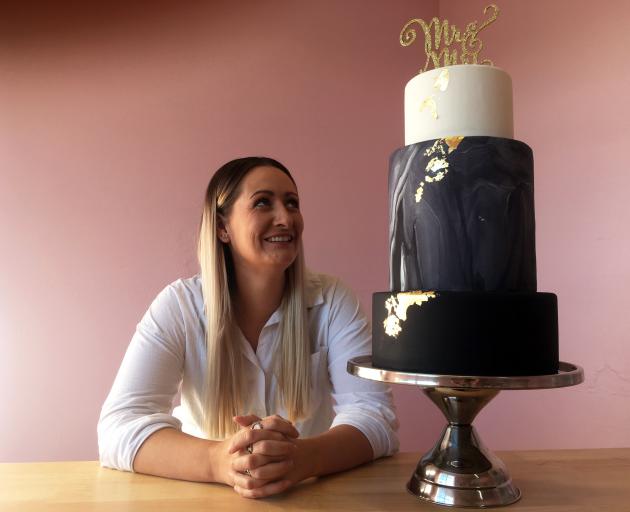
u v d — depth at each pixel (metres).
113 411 0.93
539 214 1.55
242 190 1.06
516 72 1.65
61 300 1.78
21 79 1.81
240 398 1.10
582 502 0.68
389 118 1.98
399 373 0.64
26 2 1.82
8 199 1.78
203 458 0.76
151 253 1.82
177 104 1.87
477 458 0.70
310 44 1.96
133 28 1.87
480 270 0.66
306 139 1.93
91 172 1.81
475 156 0.67
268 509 0.67
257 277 1.10
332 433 0.84
